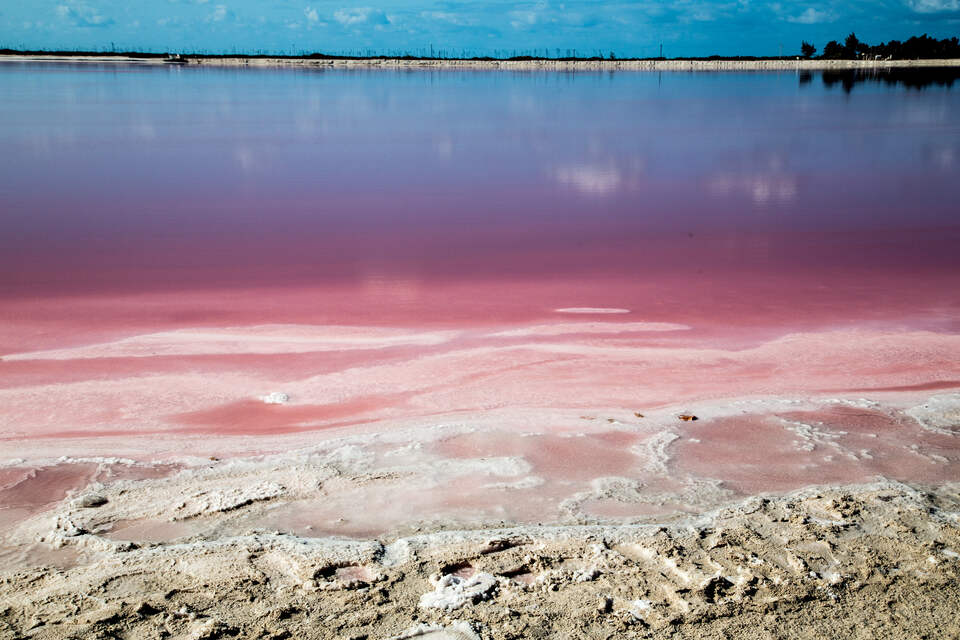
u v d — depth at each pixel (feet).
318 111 137.49
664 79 302.66
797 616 12.23
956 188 60.44
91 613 12.28
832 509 15.48
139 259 39.52
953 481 16.89
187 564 13.71
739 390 22.47
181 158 76.13
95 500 16.11
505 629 11.94
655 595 12.80
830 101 159.53
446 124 113.80
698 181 64.85
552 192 60.08
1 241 43.19
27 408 21.15
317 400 21.81
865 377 23.45
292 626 12.01
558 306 31.42
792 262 39.29
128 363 24.64
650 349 26.04
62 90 186.60
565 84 260.42
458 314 30.25
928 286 34.53
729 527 14.84
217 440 19.30
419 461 17.92
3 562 13.93
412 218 50.65
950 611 12.33
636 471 17.42
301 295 33.09
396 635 11.82
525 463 17.81
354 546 14.19
